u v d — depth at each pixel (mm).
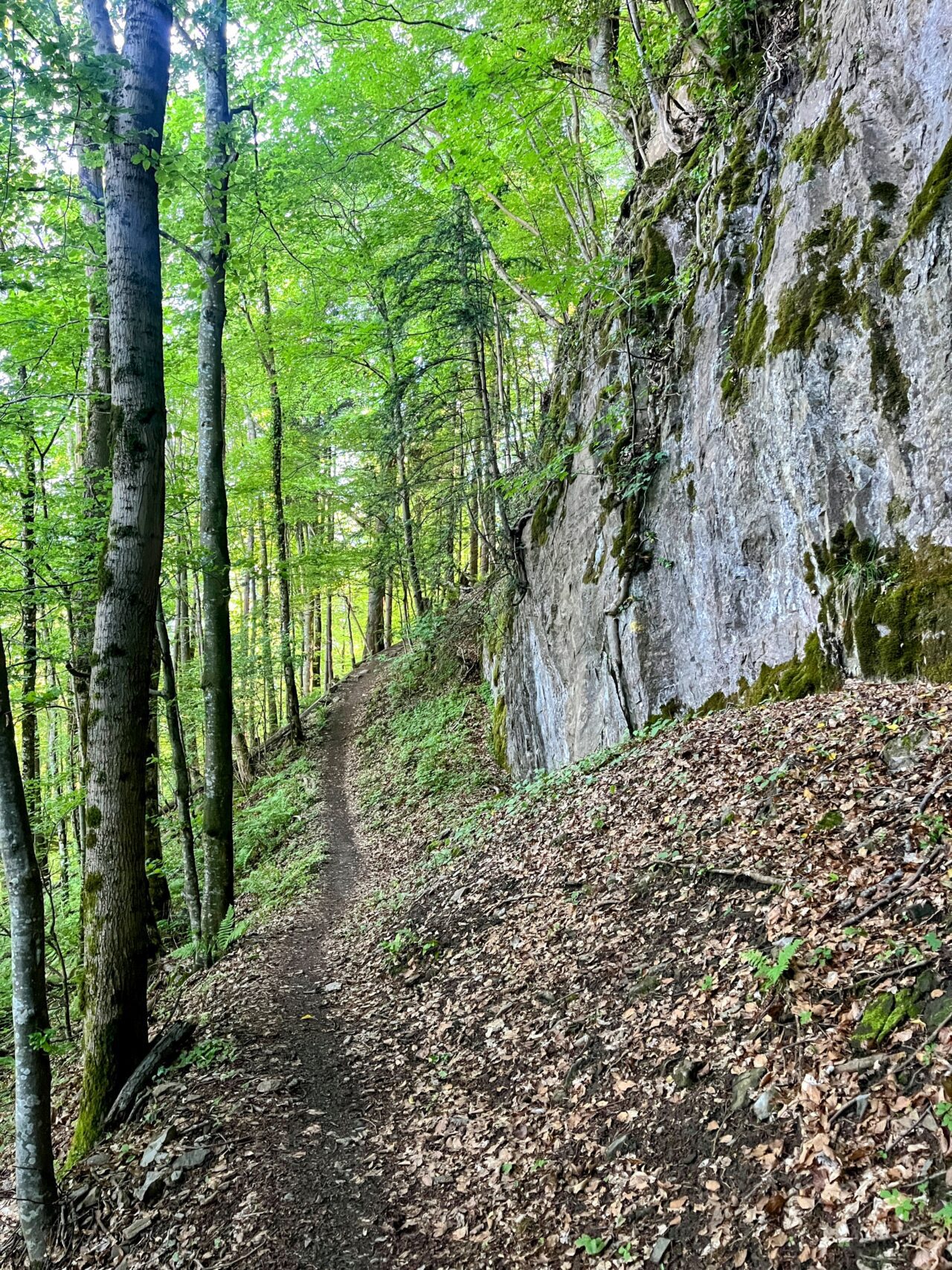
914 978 3656
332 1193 4863
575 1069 4980
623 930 5945
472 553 28172
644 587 10383
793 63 8750
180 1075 6277
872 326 6859
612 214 18531
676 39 11125
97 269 9047
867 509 6922
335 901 11773
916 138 6711
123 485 6324
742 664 8555
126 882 6340
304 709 26969
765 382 8031
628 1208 3801
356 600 40688
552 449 14250
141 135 5844
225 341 19453
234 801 20766
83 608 9750
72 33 5027
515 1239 4078
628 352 10781
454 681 20359
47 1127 5152
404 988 7570
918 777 4945
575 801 8945
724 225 9461
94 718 6348
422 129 15852
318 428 23953
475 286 15875
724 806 6301
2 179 5812
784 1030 3975
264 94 9906
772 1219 3223
